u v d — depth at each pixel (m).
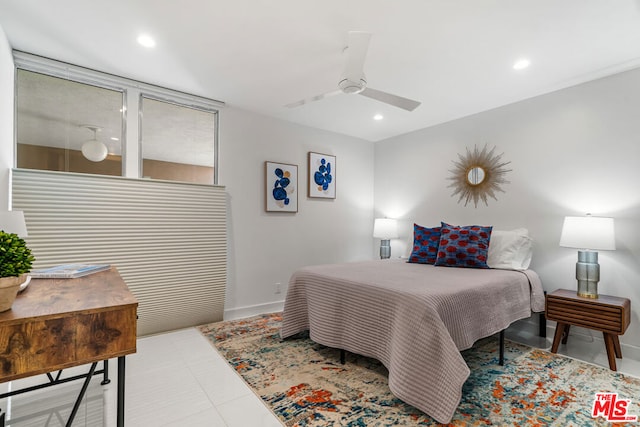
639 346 2.47
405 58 2.44
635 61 2.47
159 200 2.99
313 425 1.68
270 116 3.88
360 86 2.13
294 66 2.62
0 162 2.01
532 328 3.08
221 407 1.84
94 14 1.93
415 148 4.41
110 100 2.84
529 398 1.92
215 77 2.83
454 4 1.82
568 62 2.49
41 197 2.43
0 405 1.82
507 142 3.39
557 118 3.01
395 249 4.64
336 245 4.56
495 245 3.10
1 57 2.01
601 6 1.83
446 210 3.99
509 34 2.12
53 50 2.36
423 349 1.75
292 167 4.08
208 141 3.43
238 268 3.62
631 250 2.55
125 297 1.12
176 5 1.85
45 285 1.31
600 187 2.73
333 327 2.38
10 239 0.98
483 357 2.52
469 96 3.20
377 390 2.03
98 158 2.78
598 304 2.35
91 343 0.97
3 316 0.88
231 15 1.94
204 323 3.35
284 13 1.92
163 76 2.81
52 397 1.92
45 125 2.57
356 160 4.81
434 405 1.65
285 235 4.03
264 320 3.49
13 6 1.84
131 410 1.81
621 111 2.63
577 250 2.85
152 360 2.47
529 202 3.20
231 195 3.56
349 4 1.83
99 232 2.68
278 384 2.10
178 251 3.10
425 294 1.93
